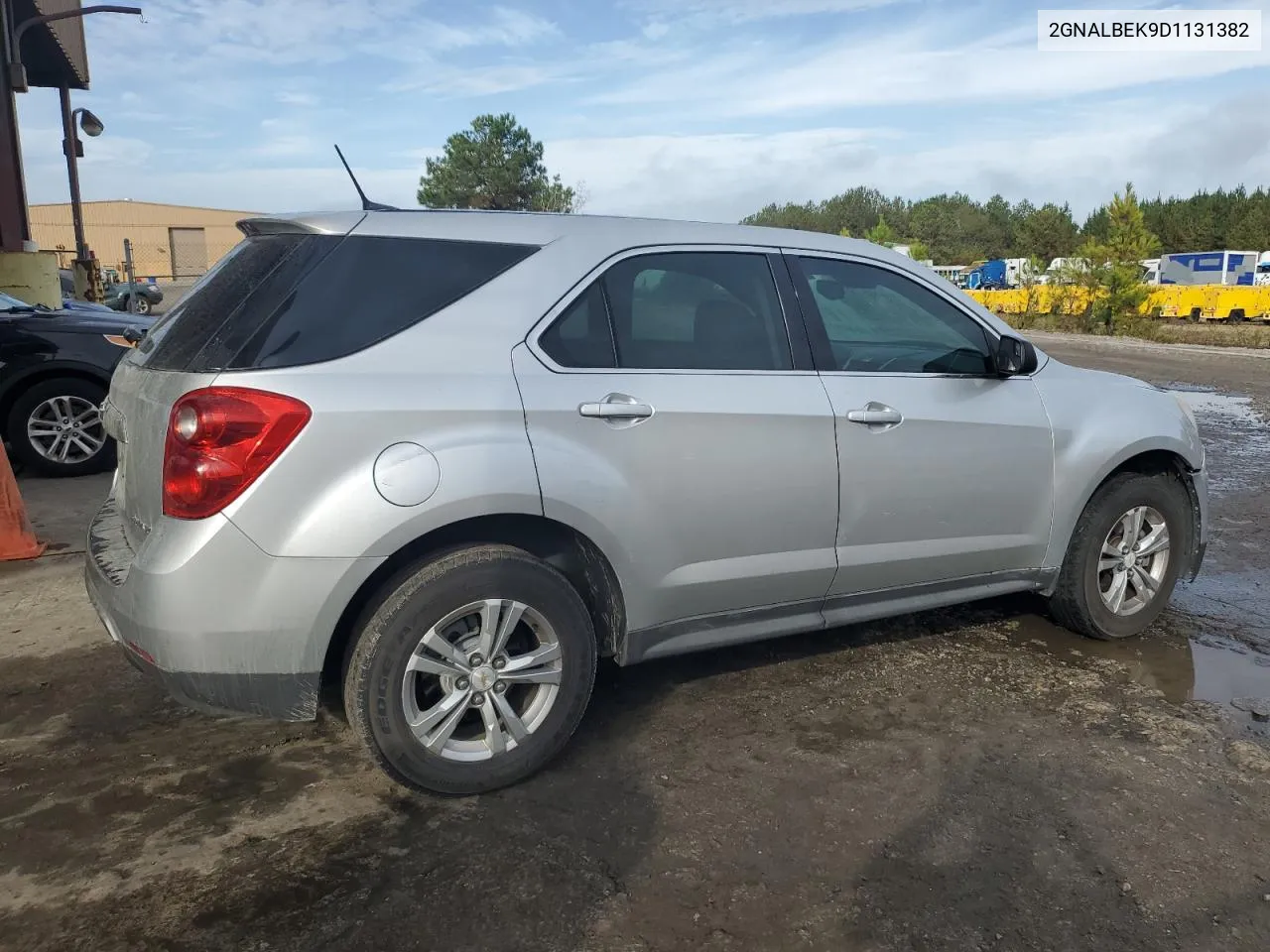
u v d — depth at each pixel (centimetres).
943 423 378
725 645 353
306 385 273
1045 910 253
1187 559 460
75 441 737
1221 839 286
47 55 1841
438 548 297
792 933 244
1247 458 929
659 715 364
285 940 238
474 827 288
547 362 308
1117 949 239
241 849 276
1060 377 424
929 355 391
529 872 267
